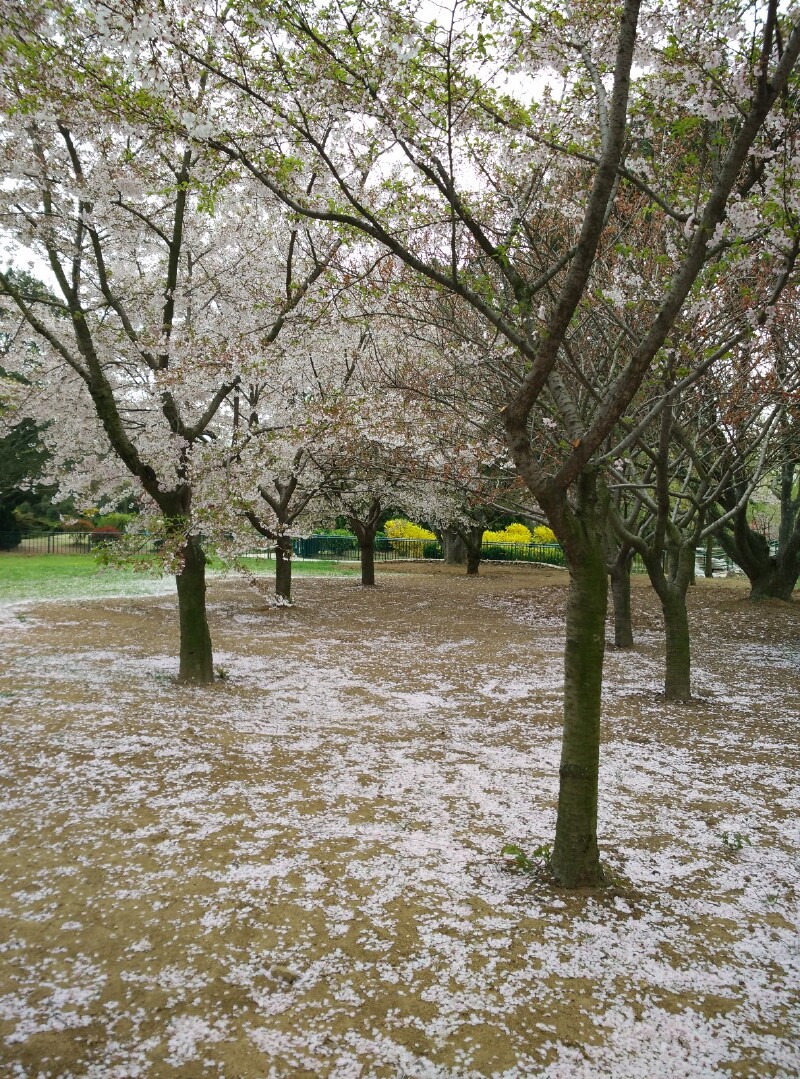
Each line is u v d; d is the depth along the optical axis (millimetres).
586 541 3791
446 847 4254
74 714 6594
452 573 24875
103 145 6426
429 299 6730
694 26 3842
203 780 5188
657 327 3338
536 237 5836
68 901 3521
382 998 2854
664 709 7715
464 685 8680
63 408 9383
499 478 8719
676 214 4301
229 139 4277
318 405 8461
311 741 6250
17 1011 2721
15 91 4883
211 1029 2648
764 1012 2834
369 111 4066
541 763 5820
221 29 4027
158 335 8195
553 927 3412
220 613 14812
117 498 11297
